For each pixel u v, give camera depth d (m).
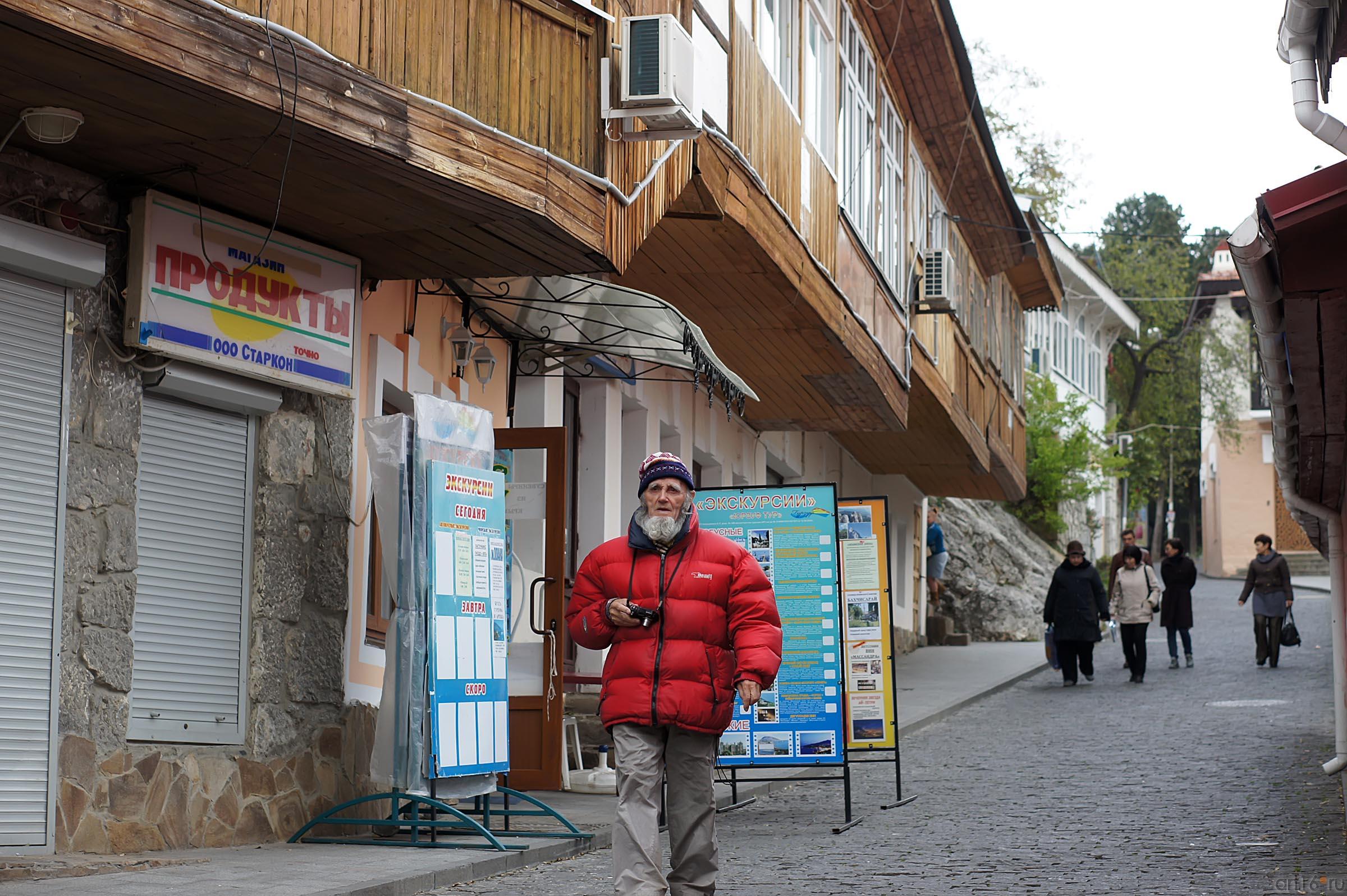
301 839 9.32
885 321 18.97
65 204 8.17
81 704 8.09
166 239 8.59
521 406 14.48
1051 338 49.19
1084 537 47.00
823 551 11.29
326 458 10.09
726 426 21.11
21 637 7.78
